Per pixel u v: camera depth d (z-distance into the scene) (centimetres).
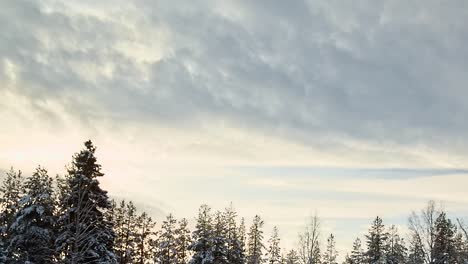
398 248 6219
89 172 3200
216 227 5194
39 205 3203
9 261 3188
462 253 4141
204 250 4912
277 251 7481
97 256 3038
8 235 3412
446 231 4097
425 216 3619
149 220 6025
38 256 3253
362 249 7162
